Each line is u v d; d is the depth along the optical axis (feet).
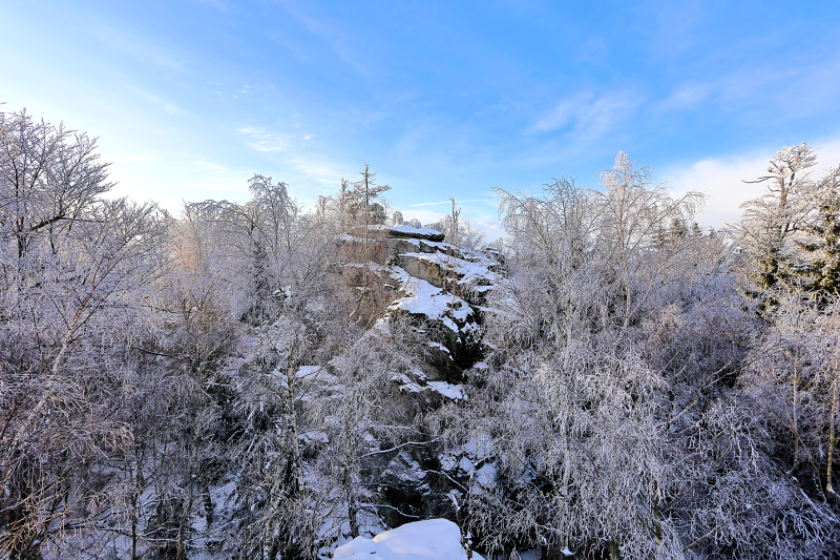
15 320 28.86
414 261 71.46
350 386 38.58
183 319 45.01
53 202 33.76
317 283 40.73
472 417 43.62
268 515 34.37
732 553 35.83
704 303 43.80
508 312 46.14
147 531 40.88
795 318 38.63
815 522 31.83
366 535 42.29
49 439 28.07
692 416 39.47
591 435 35.86
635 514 31.81
